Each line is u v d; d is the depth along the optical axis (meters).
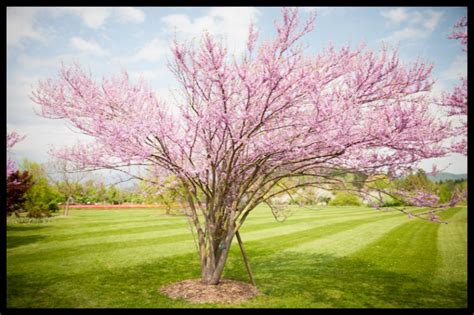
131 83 7.23
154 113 6.38
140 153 6.32
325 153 6.57
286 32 5.86
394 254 11.73
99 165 6.97
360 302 6.79
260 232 17.41
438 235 16.06
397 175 6.36
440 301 6.89
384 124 5.68
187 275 8.66
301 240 14.85
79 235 15.28
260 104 6.09
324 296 7.12
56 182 26.98
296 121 6.26
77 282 7.90
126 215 26.83
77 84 6.72
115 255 11.03
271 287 7.69
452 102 8.35
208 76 5.58
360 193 7.12
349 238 15.35
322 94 6.20
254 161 6.62
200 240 7.47
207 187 6.99
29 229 17.34
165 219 22.86
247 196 7.79
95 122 6.26
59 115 6.84
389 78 6.54
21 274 8.59
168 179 7.89
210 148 6.51
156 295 6.98
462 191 6.53
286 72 5.56
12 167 14.46
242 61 5.90
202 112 6.04
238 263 10.46
